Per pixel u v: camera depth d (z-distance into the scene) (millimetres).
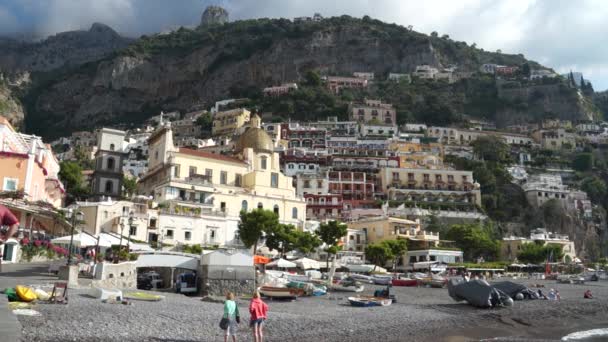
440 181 172750
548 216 176750
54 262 51344
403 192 166000
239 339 29953
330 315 40812
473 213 153875
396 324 38938
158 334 28453
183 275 50219
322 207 144875
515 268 119188
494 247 124062
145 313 32750
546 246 130125
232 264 50062
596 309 54281
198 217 86000
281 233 76688
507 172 197000
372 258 97500
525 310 50062
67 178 108250
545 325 44031
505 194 185375
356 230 119250
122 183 112875
